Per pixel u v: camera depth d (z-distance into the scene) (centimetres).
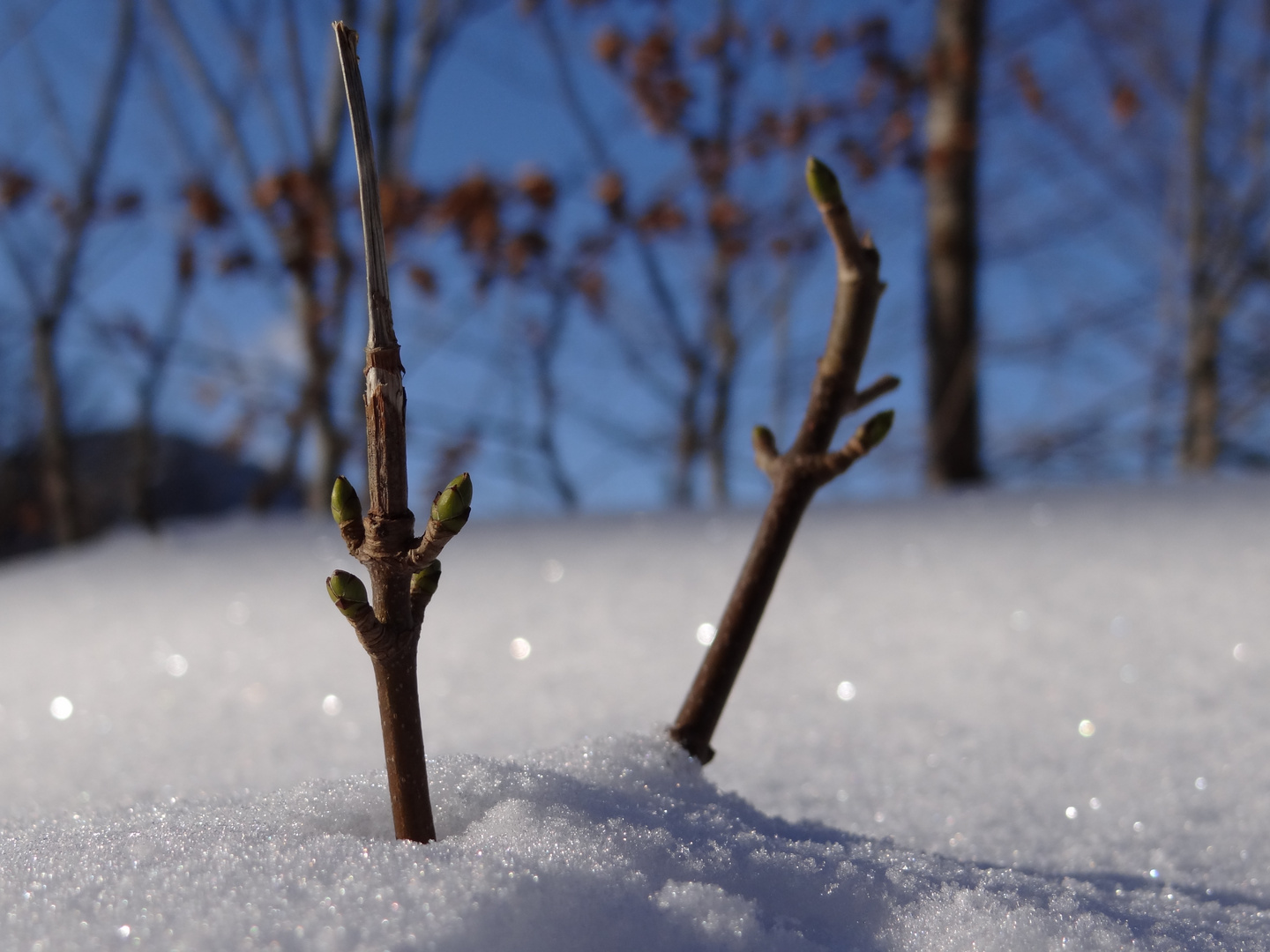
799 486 42
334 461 302
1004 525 122
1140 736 54
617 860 36
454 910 34
